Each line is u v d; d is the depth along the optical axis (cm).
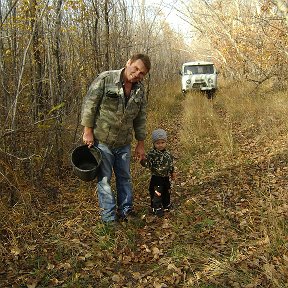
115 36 923
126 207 462
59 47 649
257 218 448
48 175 588
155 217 471
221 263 354
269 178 581
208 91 1727
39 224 449
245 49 1612
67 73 678
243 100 1287
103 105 414
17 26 504
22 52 535
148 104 1356
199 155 756
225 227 433
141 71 397
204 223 446
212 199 521
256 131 901
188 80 1739
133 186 569
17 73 524
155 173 467
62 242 403
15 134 500
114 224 435
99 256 383
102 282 345
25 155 532
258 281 327
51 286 342
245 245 388
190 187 581
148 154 468
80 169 409
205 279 340
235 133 915
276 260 356
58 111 570
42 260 378
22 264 373
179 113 1362
